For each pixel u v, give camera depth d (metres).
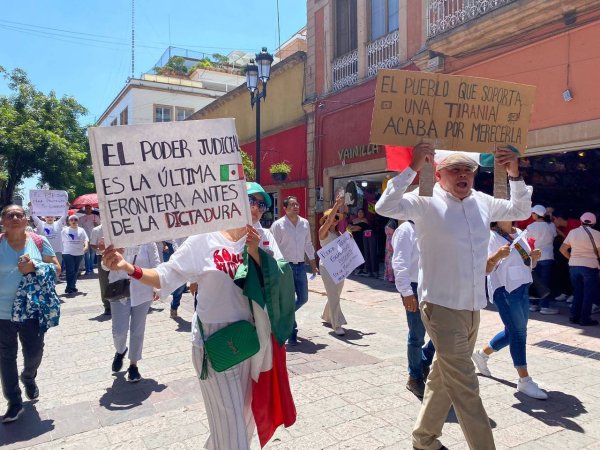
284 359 2.65
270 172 16.12
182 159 2.51
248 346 2.41
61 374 5.03
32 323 4.04
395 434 3.45
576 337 6.30
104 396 4.37
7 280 3.95
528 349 5.79
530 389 4.17
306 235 6.40
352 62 13.56
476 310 2.94
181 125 2.52
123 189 2.42
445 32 9.55
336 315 6.45
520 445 3.30
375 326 7.07
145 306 4.77
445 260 2.89
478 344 5.96
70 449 3.36
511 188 3.17
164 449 3.32
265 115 18.14
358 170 13.05
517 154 3.15
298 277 6.20
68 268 10.56
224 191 2.56
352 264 6.30
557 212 9.29
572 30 7.78
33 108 19.52
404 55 11.48
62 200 11.57
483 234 2.97
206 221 2.53
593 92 7.57
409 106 2.94
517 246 4.30
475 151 3.10
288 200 6.28
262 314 2.57
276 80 17.33
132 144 2.44
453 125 3.03
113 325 5.00
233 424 2.39
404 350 5.71
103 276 6.14
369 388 4.36
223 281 2.50
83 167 23.67
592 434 3.46
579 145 7.79
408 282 4.12
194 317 2.61
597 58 7.48
